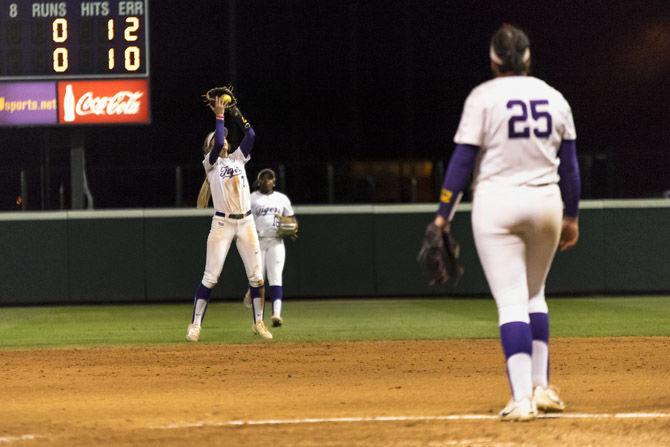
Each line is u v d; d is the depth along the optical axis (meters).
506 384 25.86
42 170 72.12
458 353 33.38
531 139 19.06
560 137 19.50
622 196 74.12
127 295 58.34
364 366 30.25
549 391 20.83
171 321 47.69
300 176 75.31
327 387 25.83
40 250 58.31
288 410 22.08
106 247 58.41
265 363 31.22
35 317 51.16
